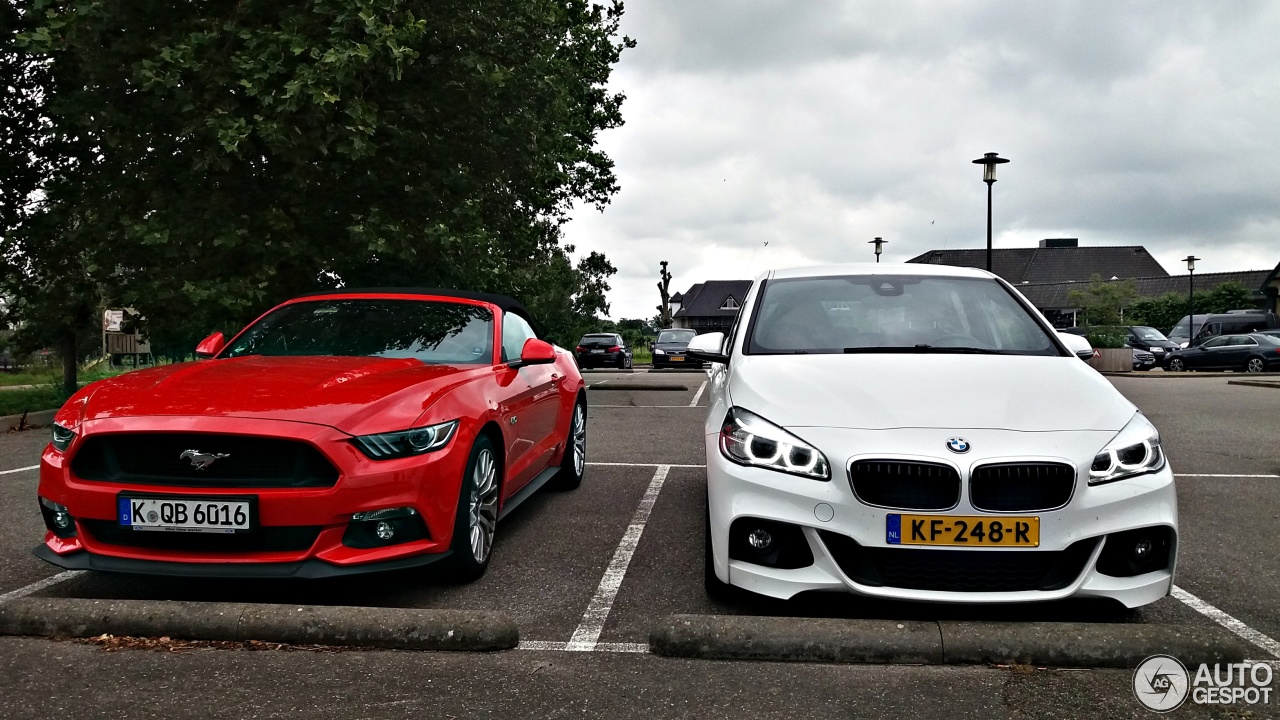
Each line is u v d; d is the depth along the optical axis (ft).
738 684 8.68
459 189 37.32
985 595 9.45
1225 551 14.06
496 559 13.61
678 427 32.04
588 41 63.93
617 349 101.40
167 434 10.27
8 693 8.34
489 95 38.83
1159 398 45.50
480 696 8.37
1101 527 9.52
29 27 32.48
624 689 8.54
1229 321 107.45
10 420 31.94
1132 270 231.09
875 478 9.70
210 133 29.99
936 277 15.23
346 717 7.88
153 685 8.57
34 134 35.29
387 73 33.86
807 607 10.96
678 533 15.37
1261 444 26.86
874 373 11.53
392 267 36.42
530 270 48.96
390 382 11.80
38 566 12.94
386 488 10.51
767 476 10.10
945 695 8.41
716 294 327.26
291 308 15.84
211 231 31.19
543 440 16.75
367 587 12.04
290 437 10.20
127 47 30.94
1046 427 10.00
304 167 32.76
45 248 35.76
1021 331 13.64
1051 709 8.10
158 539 10.36
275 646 9.62
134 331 37.06
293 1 32.68
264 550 10.29
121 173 33.94
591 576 12.66
